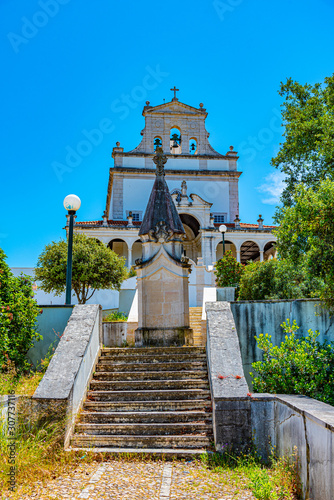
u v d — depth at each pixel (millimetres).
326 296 9016
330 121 14977
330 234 8547
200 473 6004
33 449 6246
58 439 6715
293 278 15703
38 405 6867
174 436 6973
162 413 7449
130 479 5812
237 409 6656
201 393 7934
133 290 22250
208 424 7195
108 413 7543
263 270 16766
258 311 9891
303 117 18000
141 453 6664
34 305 9953
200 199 43000
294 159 19078
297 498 5234
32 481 5684
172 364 8844
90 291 26047
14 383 8258
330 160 15336
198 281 29328
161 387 8273
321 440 4664
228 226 44781
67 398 6898
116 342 12062
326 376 7996
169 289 11383
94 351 9008
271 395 6793
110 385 8359
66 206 11844
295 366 8047
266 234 43656
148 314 11320
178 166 47812
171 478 5836
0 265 9398
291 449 5730
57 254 24453
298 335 9633
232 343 8070
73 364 7734
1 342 8359
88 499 5164
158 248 11484
